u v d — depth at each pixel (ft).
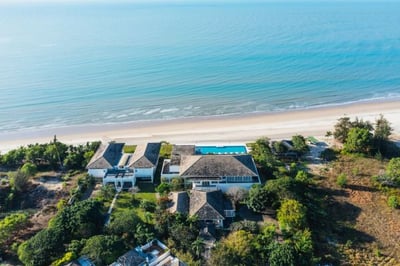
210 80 431.43
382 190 212.23
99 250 148.87
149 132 305.73
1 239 164.96
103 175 222.69
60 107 361.10
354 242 170.19
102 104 366.43
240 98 377.50
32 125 325.42
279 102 366.63
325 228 179.52
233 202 191.42
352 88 404.36
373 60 510.58
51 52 590.14
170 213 175.73
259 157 238.07
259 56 536.83
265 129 305.53
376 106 355.77
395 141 280.92
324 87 406.62
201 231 168.66
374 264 156.35
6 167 248.11
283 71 463.83
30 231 177.68
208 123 320.70
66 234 161.99
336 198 205.87
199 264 151.43
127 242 162.91
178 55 549.13
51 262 150.41
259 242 159.74
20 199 209.97
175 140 288.30
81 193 207.51
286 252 147.13
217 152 250.98
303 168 239.30
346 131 271.08
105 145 252.21
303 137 278.05
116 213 189.37
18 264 157.89
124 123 325.21
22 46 645.10
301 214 170.60
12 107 361.10
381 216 189.88
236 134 296.51
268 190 191.31
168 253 156.66
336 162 246.88
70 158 241.96
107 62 516.73
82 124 325.01
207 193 187.93
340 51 562.25
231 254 147.23
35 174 235.20
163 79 437.58
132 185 215.72
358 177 227.40
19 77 451.94
